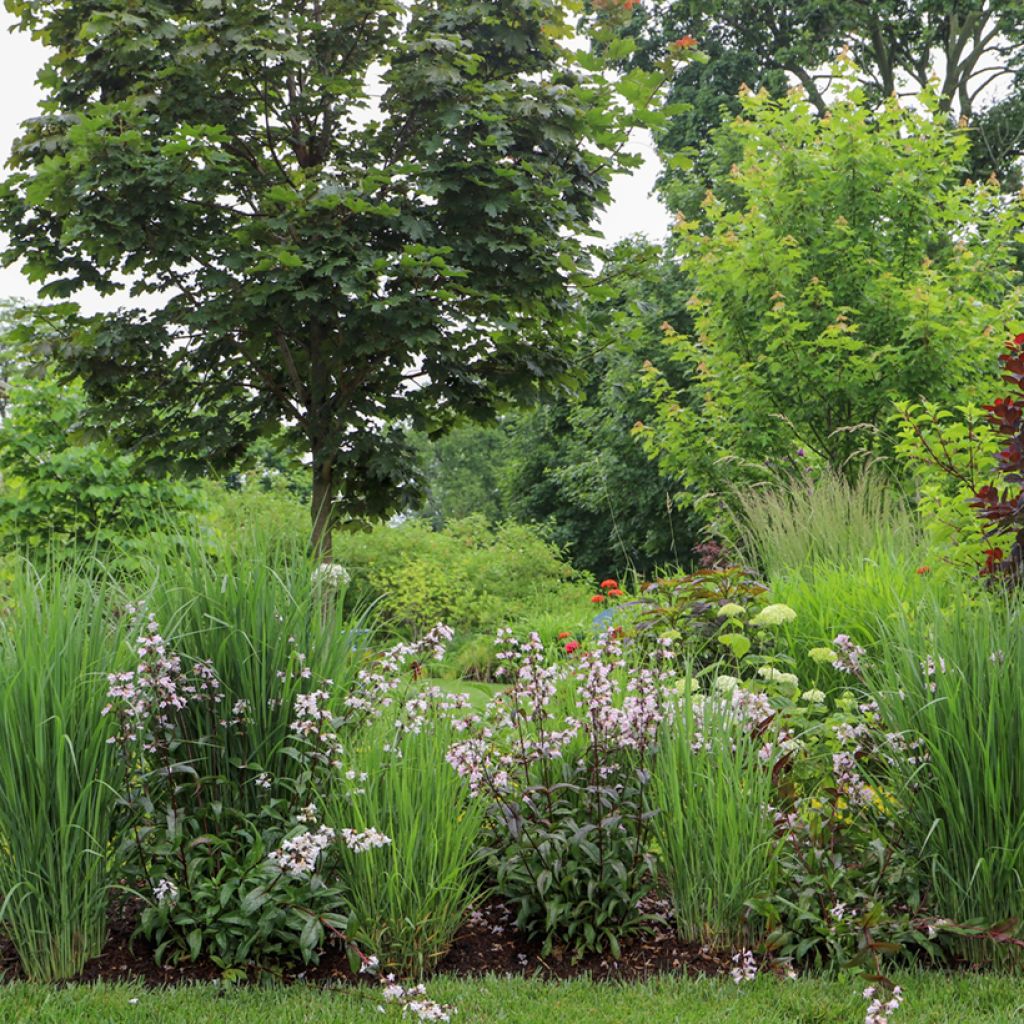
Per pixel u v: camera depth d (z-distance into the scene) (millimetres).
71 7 8688
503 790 4051
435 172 8383
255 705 4012
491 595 16859
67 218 7969
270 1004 3367
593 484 22547
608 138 8773
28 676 3580
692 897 3881
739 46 24188
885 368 11969
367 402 9070
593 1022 3234
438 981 3582
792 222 13148
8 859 3574
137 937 3861
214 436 9156
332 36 9133
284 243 8352
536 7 9211
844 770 4008
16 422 11445
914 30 23531
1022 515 4848
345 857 3764
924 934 3680
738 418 13008
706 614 6418
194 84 8508
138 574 4332
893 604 5844
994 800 3582
